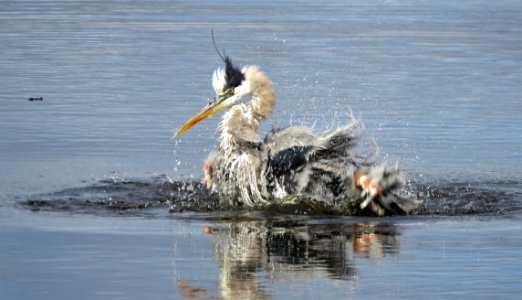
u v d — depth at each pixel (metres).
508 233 13.04
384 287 10.62
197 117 16.25
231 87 16.08
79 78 25.94
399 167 15.25
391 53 30.80
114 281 10.79
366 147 18.55
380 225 13.56
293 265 11.45
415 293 10.48
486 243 12.50
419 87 24.80
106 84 25.00
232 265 11.41
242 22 39.00
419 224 13.62
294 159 14.96
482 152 18.25
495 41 33.91
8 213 13.79
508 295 10.45
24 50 31.00
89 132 19.56
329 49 31.44
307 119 20.81
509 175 16.59
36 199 14.63
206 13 42.53
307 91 23.94
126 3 47.16
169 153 18.05
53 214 13.80
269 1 49.31
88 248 12.07
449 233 13.05
